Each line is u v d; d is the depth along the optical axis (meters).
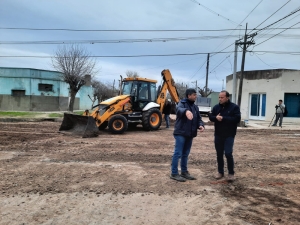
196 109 5.51
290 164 6.98
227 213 3.95
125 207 4.09
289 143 10.38
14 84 26.67
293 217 3.84
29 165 6.27
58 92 28.23
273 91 20.77
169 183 5.20
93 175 5.59
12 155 7.23
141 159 7.08
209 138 11.18
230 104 5.32
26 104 26.80
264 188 5.04
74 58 23.88
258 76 21.83
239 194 4.70
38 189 4.73
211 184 5.21
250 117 22.69
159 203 4.26
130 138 10.59
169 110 14.39
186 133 5.30
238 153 8.27
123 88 13.43
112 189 4.80
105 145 8.89
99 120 11.59
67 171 5.84
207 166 6.54
